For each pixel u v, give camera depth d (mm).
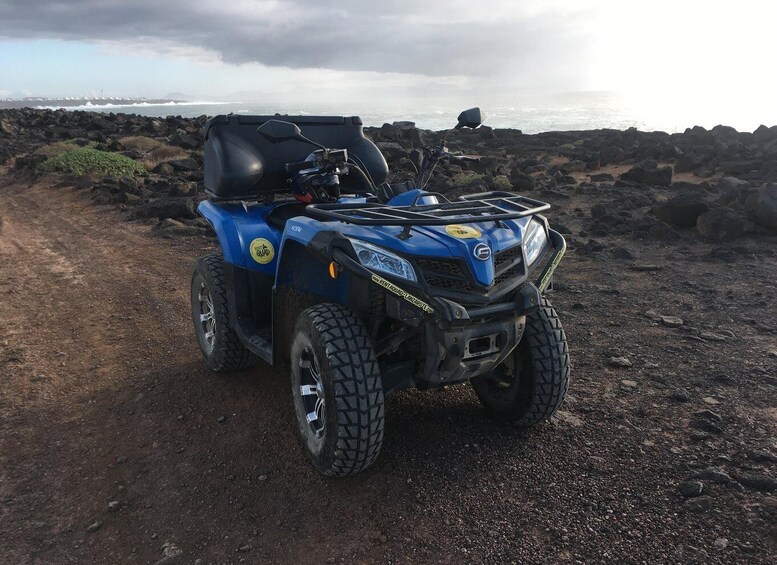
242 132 5086
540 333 3986
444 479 3746
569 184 17859
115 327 7059
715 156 22672
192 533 3455
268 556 3240
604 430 4238
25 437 4602
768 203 10250
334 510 3553
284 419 4664
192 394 5168
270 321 4984
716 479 3586
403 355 3824
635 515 3326
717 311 6699
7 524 3584
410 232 3549
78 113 56188
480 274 3443
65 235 12914
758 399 4590
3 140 38406
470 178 17719
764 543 3057
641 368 5254
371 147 5504
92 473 4109
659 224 10445
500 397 4316
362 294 3680
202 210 5348
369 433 3441
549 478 3707
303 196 4816
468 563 3061
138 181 19062
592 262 9031
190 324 7020
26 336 6852
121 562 3262
